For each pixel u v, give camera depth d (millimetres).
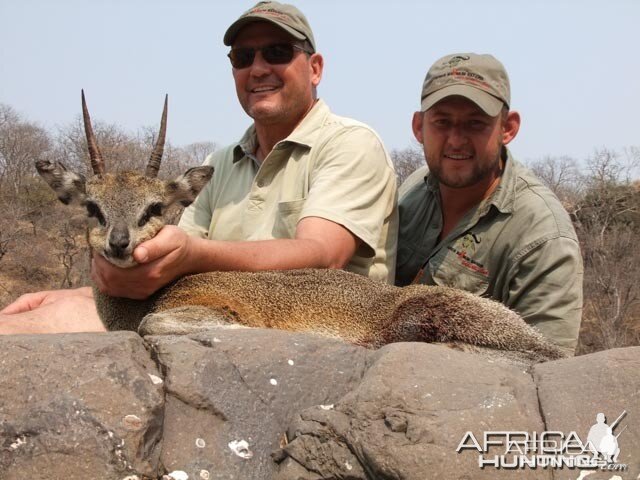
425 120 1755
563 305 1679
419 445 1066
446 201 1818
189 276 1610
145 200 1604
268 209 1720
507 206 1733
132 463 1068
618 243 8805
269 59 1729
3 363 1118
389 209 1748
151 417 1098
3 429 1071
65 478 1054
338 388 1205
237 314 1529
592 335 7770
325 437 1110
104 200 1589
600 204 9977
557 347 1486
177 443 1113
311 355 1225
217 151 1938
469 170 1721
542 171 12852
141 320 1561
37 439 1066
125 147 6578
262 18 1696
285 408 1178
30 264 8695
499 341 1467
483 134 1706
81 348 1137
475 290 1765
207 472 1101
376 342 1533
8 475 1054
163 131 1693
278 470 1132
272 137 1787
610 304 8188
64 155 8023
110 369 1117
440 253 1794
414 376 1140
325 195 1604
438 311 1504
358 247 1669
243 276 1604
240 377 1179
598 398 1105
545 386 1148
